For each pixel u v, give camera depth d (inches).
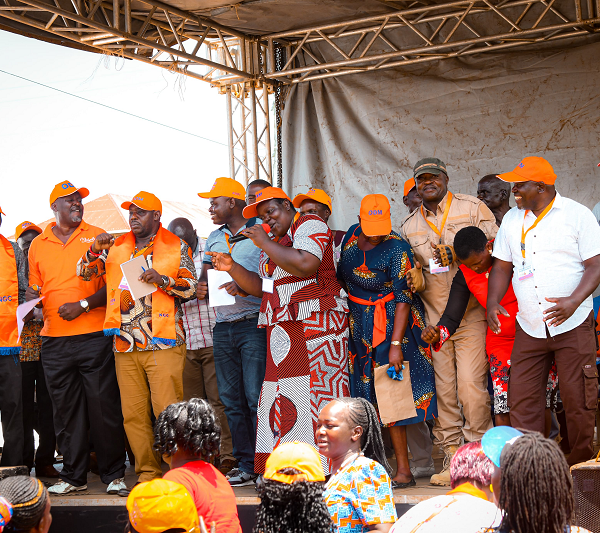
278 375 158.4
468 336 158.7
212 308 210.2
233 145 301.0
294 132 291.4
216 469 103.2
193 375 211.5
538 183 135.9
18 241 237.5
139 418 172.7
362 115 279.9
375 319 161.8
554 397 147.9
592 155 250.4
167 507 87.0
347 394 157.9
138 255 175.6
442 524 73.3
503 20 261.7
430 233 167.5
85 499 169.5
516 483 63.7
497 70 263.0
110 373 180.4
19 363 181.2
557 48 256.4
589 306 134.6
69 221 185.2
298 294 157.5
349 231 172.1
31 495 93.1
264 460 157.1
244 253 180.4
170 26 260.2
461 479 79.5
